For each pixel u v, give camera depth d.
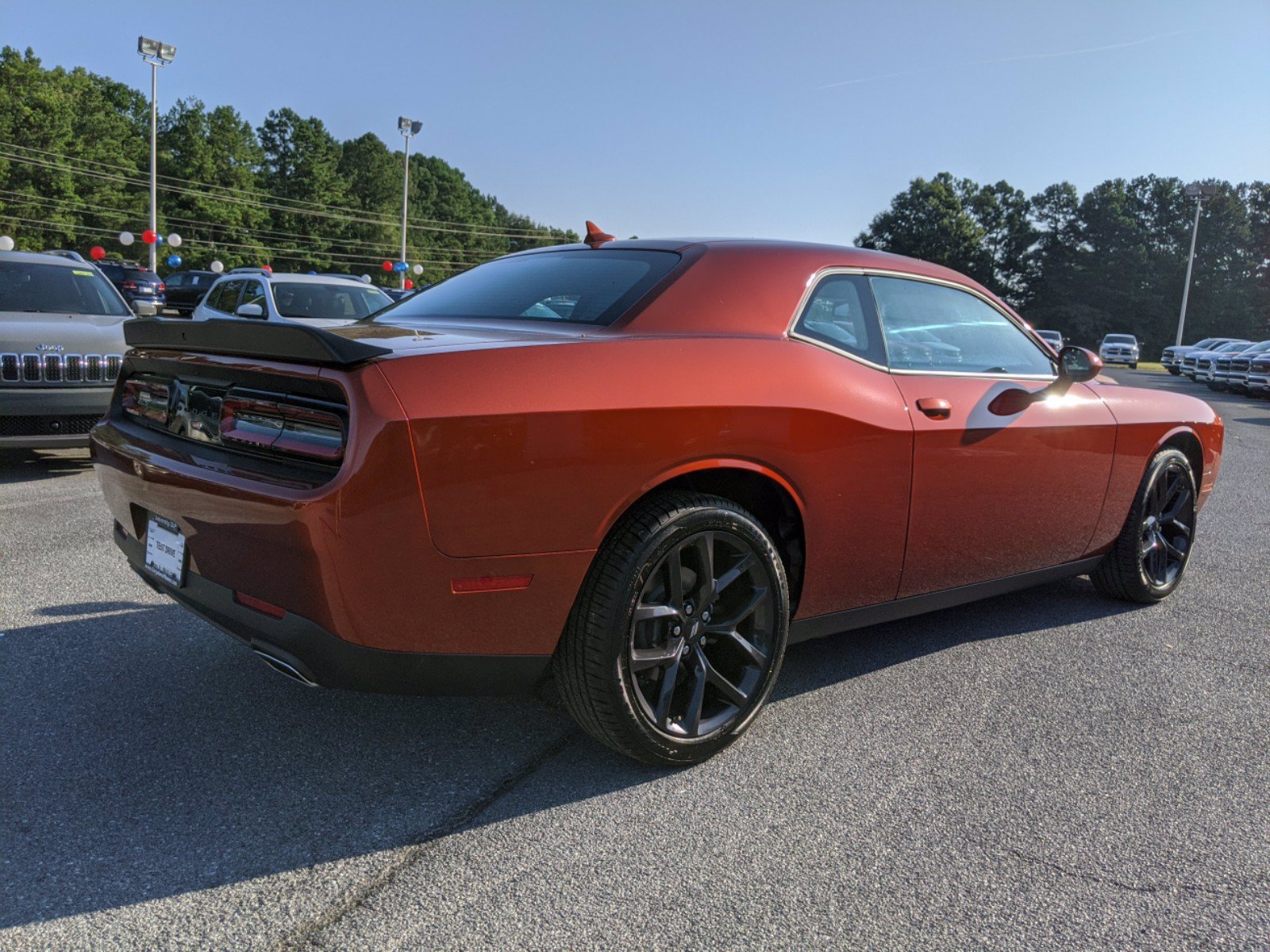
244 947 1.70
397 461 1.91
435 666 2.11
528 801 2.26
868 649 3.44
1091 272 85.50
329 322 9.16
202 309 10.82
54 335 6.02
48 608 3.51
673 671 2.35
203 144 86.44
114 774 2.31
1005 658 3.37
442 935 1.75
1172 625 3.83
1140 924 1.86
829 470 2.57
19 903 1.79
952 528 3.00
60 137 72.50
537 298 2.70
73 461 6.91
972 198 89.19
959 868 2.03
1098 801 2.35
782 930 1.80
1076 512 3.53
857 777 2.44
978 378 3.12
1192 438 4.11
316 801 2.22
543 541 2.10
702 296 2.55
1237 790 2.43
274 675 2.96
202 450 2.30
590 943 1.74
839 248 2.94
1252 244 87.25
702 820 2.20
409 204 114.88
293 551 1.98
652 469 2.21
